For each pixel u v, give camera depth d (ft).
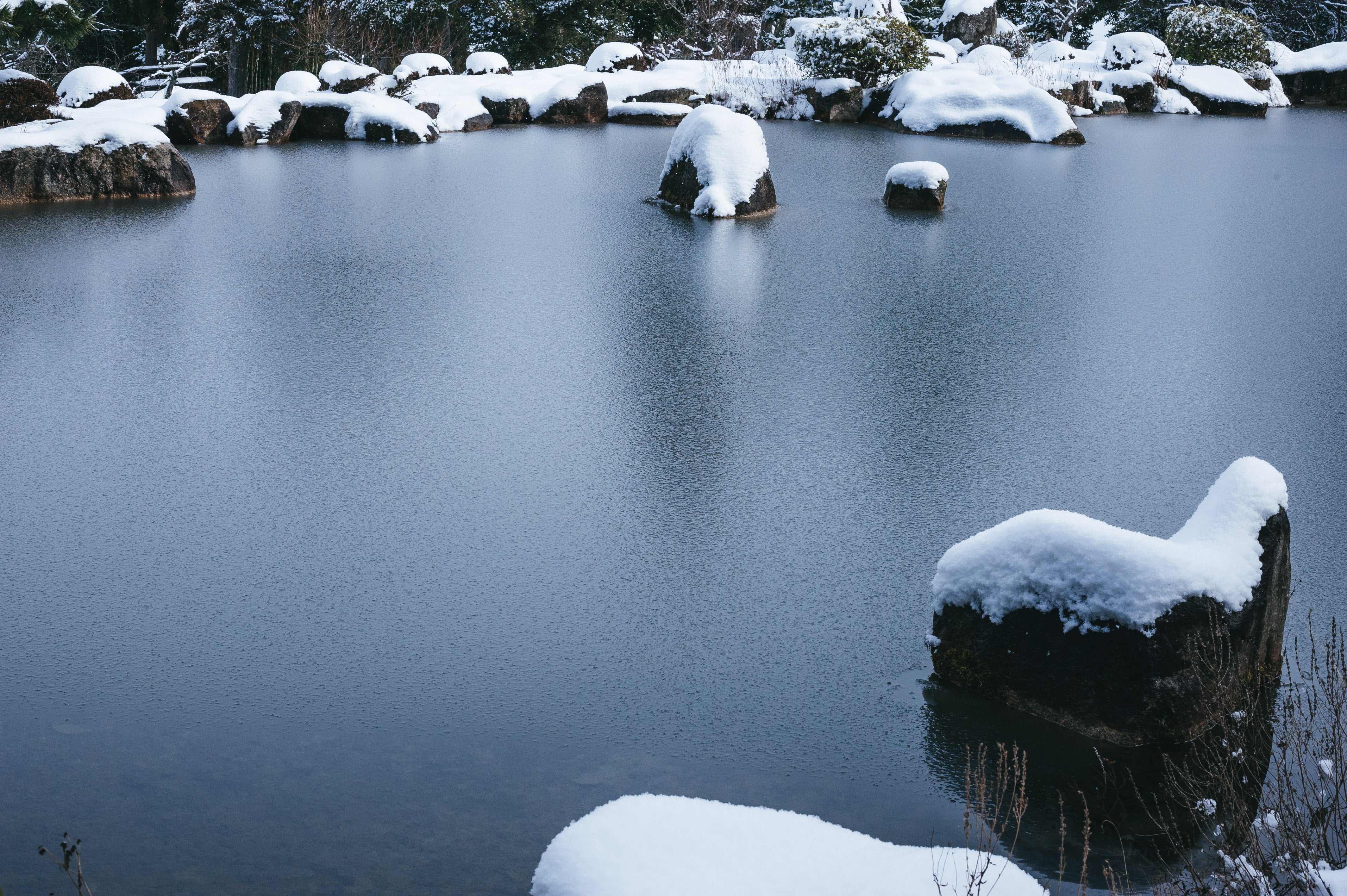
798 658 14.85
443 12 110.93
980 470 21.34
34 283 35.27
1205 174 61.31
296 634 15.31
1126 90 101.40
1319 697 13.52
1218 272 37.99
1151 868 10.97
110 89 75.97
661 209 49.78
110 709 13.55
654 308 33.14
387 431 23.16
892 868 9.34
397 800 11.94
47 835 11.37
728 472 21.26
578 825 9.47
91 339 29.32
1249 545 13.35
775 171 61.46
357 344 29.25
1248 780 12.16
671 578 17.10
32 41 92.02
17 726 13.17
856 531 18.74
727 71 98.22
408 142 73.82
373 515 19.20
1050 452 22.22
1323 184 57.88
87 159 50.75
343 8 109.81
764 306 33.50
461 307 33.09
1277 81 110.11
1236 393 25.76
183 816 11.68
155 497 19.84
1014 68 102.73
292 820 11.62
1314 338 30.30
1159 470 21.31
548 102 88.07
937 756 12.77
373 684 14.12
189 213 47.91
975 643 13.94
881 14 108.06
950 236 44.24
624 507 19.61
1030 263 39.45
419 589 16.65
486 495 20.11
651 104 88.99
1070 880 10.83
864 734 13.19
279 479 20.67
